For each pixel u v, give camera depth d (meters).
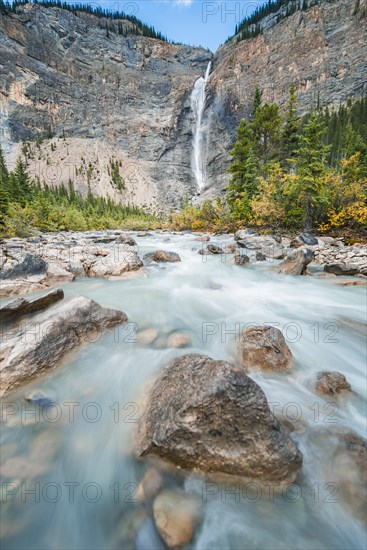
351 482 2.55
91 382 4.06
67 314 4.92
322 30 102.31
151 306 7.02
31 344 4.17
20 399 3.67
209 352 4.78
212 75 134.62
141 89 143.50
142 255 13.44
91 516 2.43
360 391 3.96
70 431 3.24
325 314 6.84
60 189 90.50
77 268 9.65
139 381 3.99
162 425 2.89
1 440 3.08
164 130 127.44
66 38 141.62
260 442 2.67
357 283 9.22
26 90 124.31
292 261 11.02
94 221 44.78
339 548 2.20
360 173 26.77
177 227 36.22
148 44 157.88
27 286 7.61
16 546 2.25
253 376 4.12
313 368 4.49
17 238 19.50
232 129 107.00
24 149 115.44
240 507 2.43
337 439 3.04
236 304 7.45
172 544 2.12
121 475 2.77
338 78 92.31
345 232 17.75
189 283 9.34
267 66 110.81
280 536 2.26
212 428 2.76
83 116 134.38
